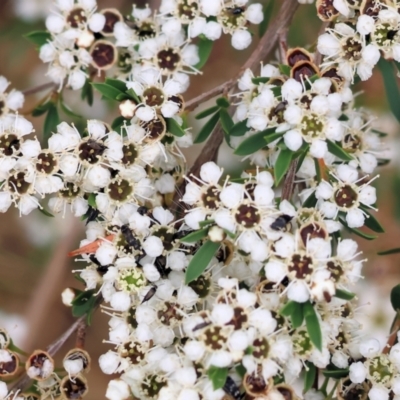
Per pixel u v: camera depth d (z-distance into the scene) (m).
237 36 0.35
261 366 0.31
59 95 0.37
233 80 0.35
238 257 0.32
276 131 0.32
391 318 0.42
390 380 0.32
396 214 0.43
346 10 0.33
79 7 0.36
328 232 0.32
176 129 0.33
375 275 0.43
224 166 0.41
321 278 0.30
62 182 0.33
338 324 0.32
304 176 0.34
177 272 0.32
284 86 0.32
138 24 0.36
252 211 0.31
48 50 0.36
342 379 0.32
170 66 0.35
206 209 0.32
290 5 0.36
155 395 0.32
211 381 0.30
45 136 0.37
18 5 0.43
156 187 0.34
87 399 0.47
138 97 0.33
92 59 0.36
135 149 0.33
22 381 0.33
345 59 0.33
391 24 0.33
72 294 0.34
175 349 0.32
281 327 0.31
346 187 0.33
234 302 0.31
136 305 0.32
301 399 0.31
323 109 0.32
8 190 0.33
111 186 0.33
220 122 0.35
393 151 0.42
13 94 0.37
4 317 0.44
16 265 0.47
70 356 0.33
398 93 0.36
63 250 0.46
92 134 0.33
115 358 0.32
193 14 0.35
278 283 0.31
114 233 0.32
